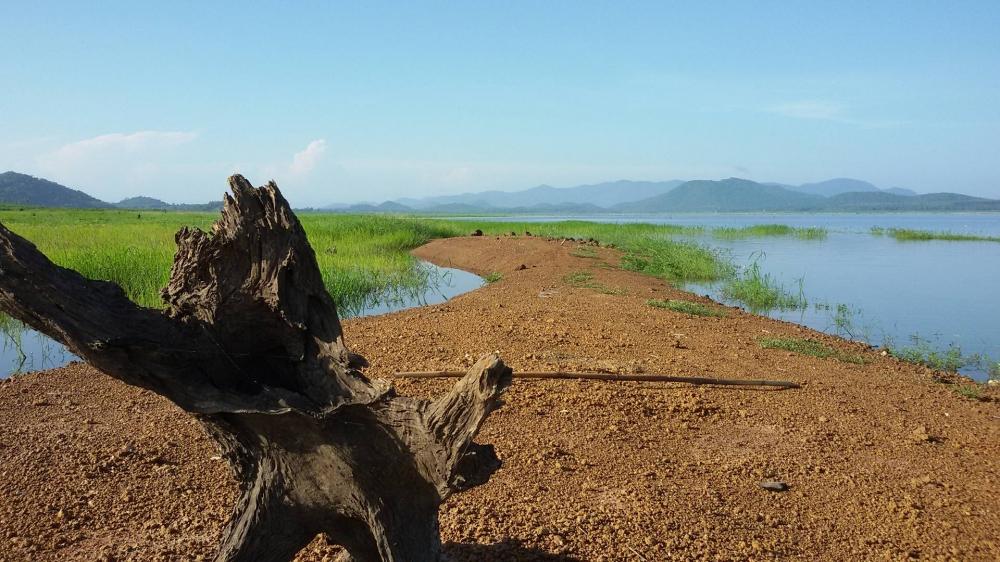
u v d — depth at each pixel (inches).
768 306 619.8
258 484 126.8
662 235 1523.1
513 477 202.7
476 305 499.2
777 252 1231.5
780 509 190.4
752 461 222.8
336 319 125.4
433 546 124.3
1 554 161.2
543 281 637.9
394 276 725.3
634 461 219.5
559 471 208.4
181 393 117.1
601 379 297.3
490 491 192.4
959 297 677.9
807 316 573.6
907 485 207.3
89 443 225.5
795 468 218.4
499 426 244.2
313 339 124.4
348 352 122.0
